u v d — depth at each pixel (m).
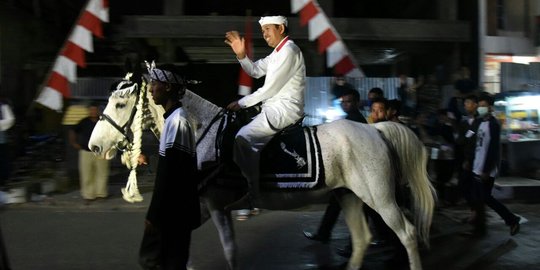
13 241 6.77
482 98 7.07
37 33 13.64
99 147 4.86
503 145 10.33
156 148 9.33
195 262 5.94
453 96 10.78
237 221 7.77
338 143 4.80
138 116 4.77
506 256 6.10
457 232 7.09
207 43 12.58
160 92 4.05
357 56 14.50
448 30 12.54
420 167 5.16
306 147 4.79
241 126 4.82
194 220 4.02
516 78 11.35
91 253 6.27
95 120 8.77
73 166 10.12
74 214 8.25
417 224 5.17
